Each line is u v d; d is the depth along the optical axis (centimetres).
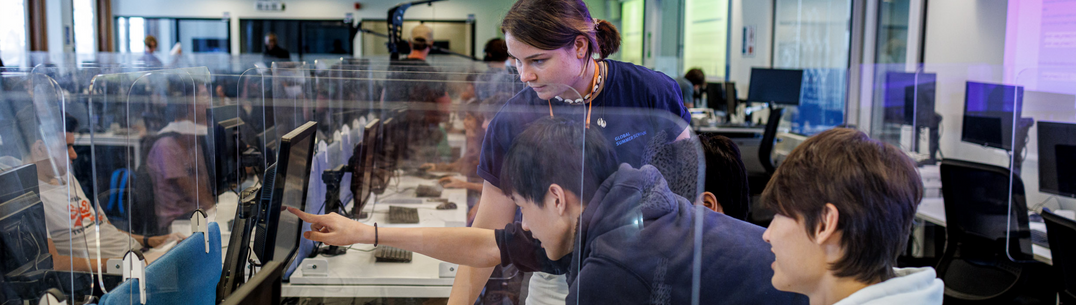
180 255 145
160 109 168
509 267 108
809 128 671
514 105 104
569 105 99
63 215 149
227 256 136
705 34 915
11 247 136
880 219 80
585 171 98
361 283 139
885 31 591
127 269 133
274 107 218
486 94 199
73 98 247
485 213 112
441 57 733
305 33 1121
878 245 81
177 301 143
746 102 679
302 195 145
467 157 184
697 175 114
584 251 98
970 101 375
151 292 133
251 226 137
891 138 432
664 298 99
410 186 218
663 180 106
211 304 161
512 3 137
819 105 670
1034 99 339
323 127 218
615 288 97
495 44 395
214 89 345
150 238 161
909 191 81
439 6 1103
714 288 98
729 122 650
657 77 156
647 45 1086
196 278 153
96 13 1066
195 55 901
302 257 142
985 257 280
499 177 108
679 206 105
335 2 1115
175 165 170
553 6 131
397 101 220
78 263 147
